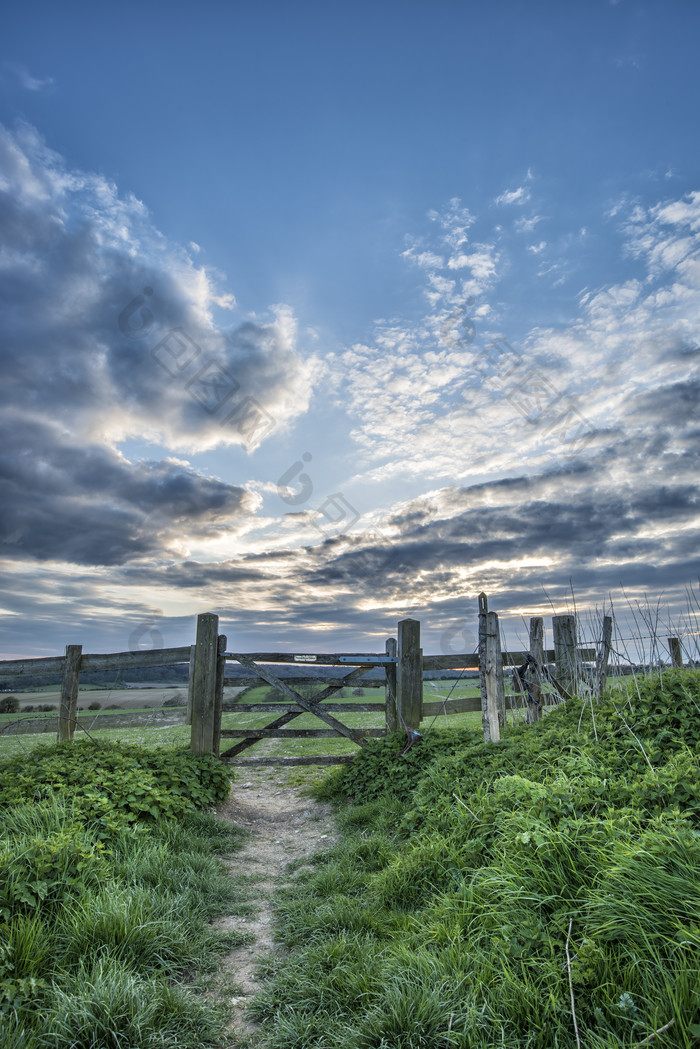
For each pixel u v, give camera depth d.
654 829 3.05
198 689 8.31
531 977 2.62
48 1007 2.77
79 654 8.42
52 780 5.55
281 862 5.81
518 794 3.84
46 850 3.79
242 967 3.61
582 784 3.88
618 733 4.95
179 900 4.08
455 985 2.71
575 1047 2.23
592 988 2.42
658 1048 2.06
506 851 3.54
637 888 2.69
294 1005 3.03
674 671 6.04
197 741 8.21
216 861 5.41
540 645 8.58
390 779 7.22
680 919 2.51
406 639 8.88
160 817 5.73
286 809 8.07
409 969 2.92
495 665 6.56
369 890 4.41
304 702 8.72
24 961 2.98
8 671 8.55
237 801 8.20
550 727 5.86
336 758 8.55
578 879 3.01
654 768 4.04
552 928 2.82
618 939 2.60
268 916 4.41
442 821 4.66
